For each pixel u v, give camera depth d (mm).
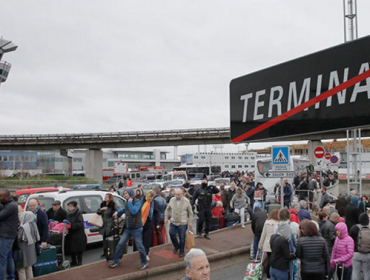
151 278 7301
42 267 7129
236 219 12812
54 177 48125
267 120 4535
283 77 4375
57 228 7887
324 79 3926
